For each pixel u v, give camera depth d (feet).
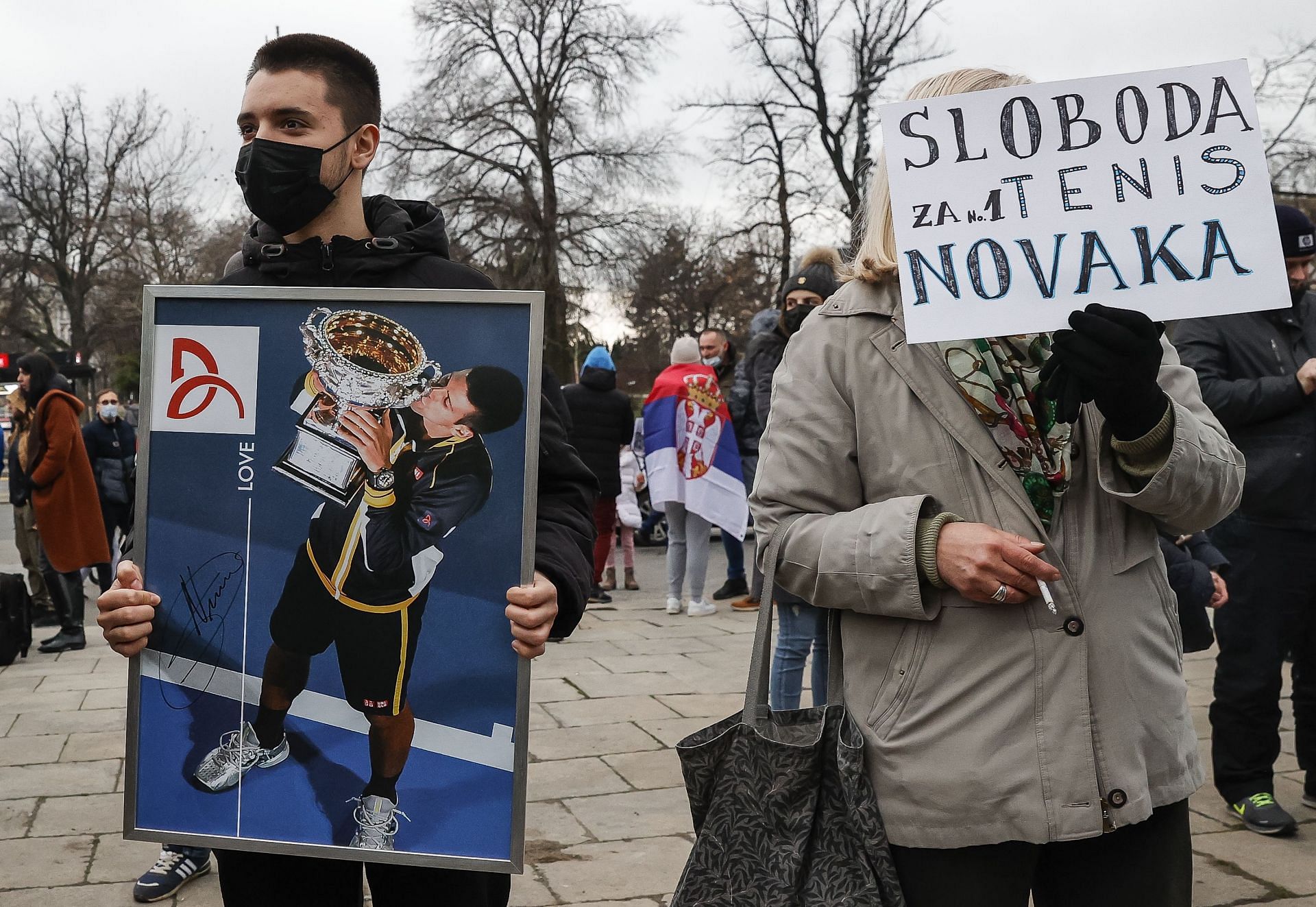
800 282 17.63
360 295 5.69
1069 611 5.22
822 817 5.32
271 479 5.71
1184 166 5.20
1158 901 5.28
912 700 5.32
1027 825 5.07
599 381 28.40
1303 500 11.62
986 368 5.37
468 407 5.62
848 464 5.62
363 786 5.58
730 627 24.70
